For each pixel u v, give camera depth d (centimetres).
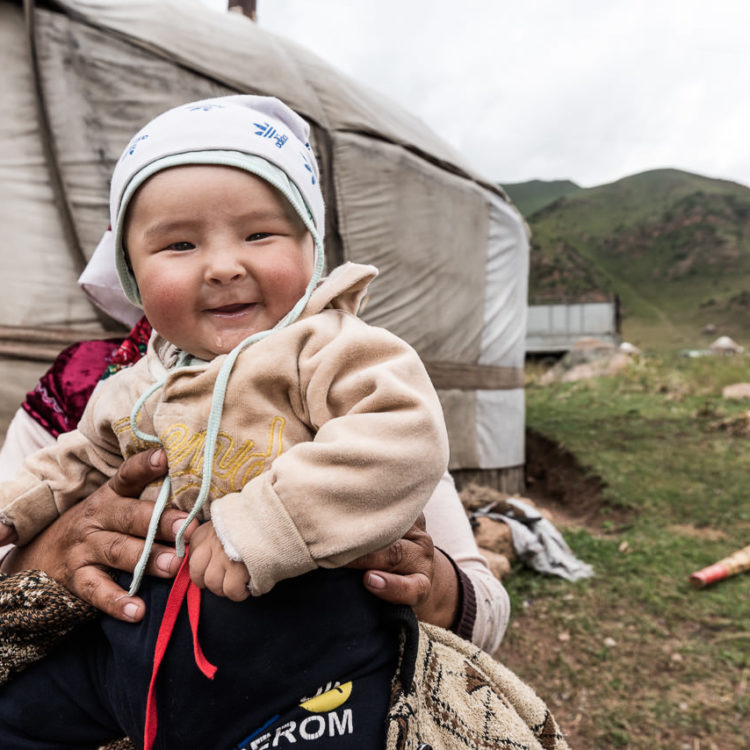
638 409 1011
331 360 90
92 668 101
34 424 145
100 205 322
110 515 99
